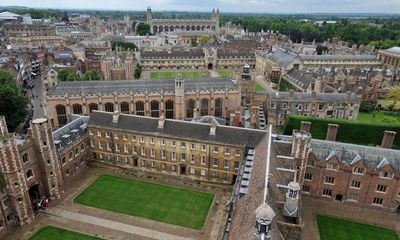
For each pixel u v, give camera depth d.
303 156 67.50
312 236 63.66
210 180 84.88
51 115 113.38
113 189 79.38
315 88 139.00
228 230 53.38
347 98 123.00
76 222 67.25
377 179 70.12
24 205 65.38
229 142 80.38
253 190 54.22
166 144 85.25
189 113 127.06
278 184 56.31
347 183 72.38
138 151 88.75
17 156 62.78
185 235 63.81
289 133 105.06
